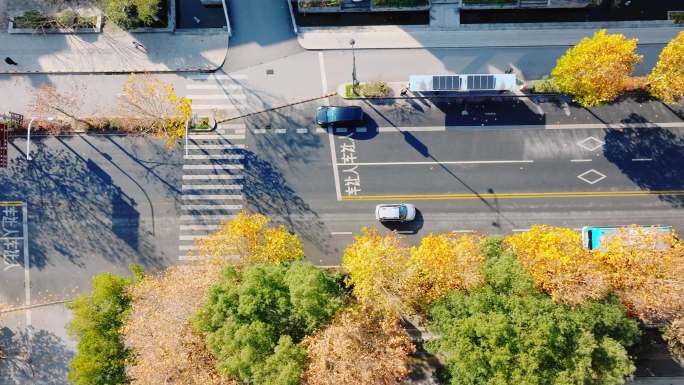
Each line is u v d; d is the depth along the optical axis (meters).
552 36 54.62
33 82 54.91
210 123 54.66
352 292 49.12
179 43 55.28
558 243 45.22
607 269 45.66
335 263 54.25
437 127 54.53
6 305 54.31
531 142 54.31
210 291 44.16
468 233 54.28
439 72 54.75
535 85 53.78
